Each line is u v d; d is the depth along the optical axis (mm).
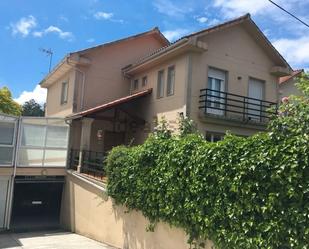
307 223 5930
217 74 17875
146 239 10391
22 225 17953
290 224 6188
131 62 22656
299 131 6367
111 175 12172
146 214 10172
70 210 17109
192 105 16672
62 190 18656
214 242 7703
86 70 21328
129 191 11078
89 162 16922
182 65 17219
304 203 6043
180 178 8648
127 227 11516
